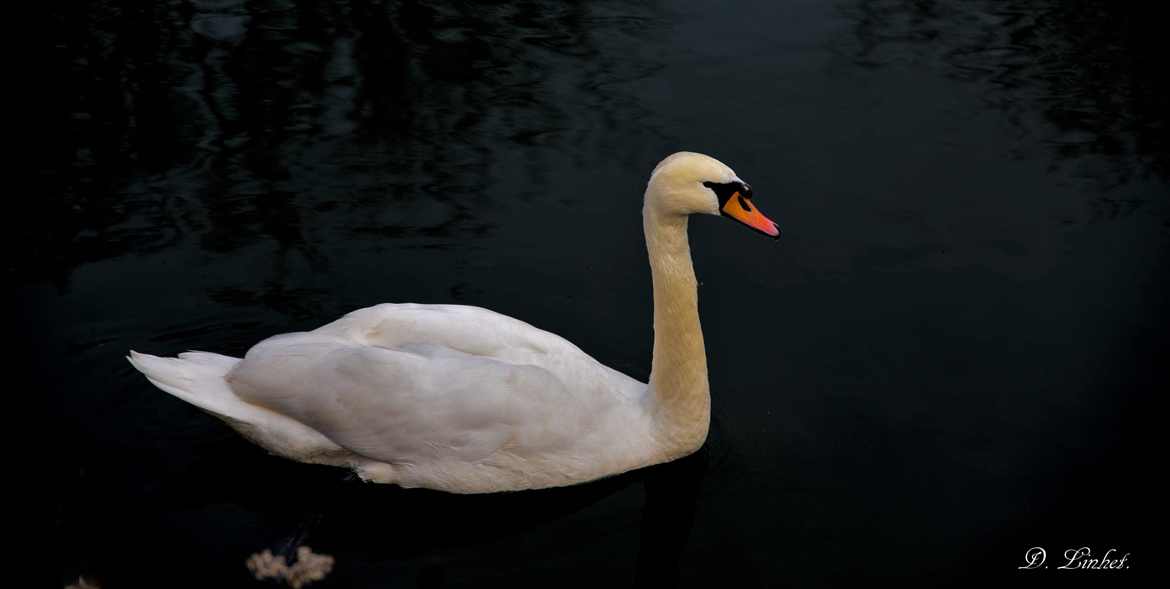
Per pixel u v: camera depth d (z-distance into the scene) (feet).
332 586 25.91
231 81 42.45
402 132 40.42
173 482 28.40
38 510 27.30
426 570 26.43
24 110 40.24
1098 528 27.73
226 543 26.78
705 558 26.91
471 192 37.99
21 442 29.12
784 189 38.52
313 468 29.07
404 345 28.63
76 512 27.30
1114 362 32.42
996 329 33.65
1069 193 38.75
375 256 35.58
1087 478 29.01
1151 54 45.44
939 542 27.27
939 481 28.96
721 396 31.71
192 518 27.40
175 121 40.19
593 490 29.25
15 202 36.32
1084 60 45.09
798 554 26.94
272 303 33.73
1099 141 41.01
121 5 46.37
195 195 37.22
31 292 33.37
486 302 34.22
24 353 31.50
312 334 28.96
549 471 28.68
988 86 43.62
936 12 48.21
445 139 40.22
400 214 37.04
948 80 43.93
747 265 36.17
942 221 37.52
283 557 26.43
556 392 28.30
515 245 36.17
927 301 34.60
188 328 32.73
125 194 36.96
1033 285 35.14
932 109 42.39
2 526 26.81
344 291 34.24
